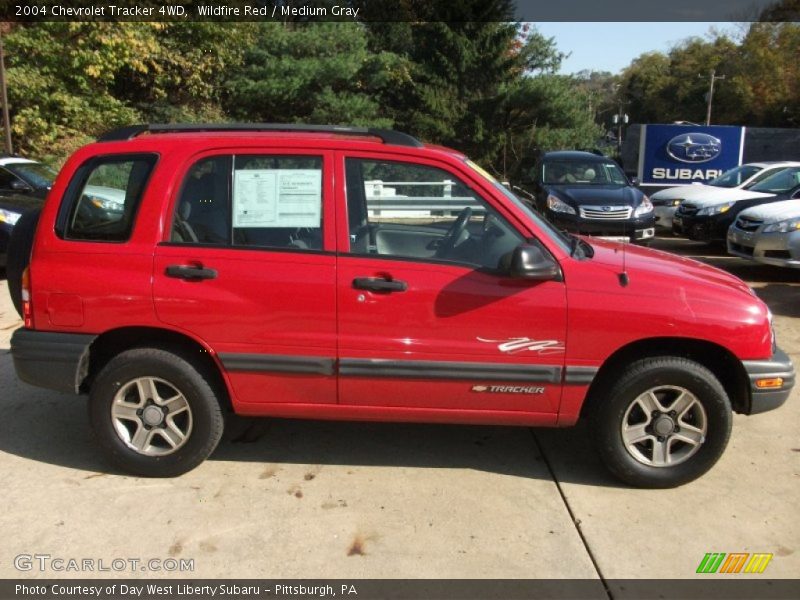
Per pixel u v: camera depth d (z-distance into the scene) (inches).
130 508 143.9
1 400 199.6
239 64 863.1
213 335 146.8
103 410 152.6
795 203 374.0
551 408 149.1
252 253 146.4
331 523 139.2
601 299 143.5
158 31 727.1
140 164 149.8
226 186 148.2
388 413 151.7
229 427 184.2
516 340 144.7
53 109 642.8
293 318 145.6
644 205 452.4
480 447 174.6
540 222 166.4
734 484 156.3
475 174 150.4
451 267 145.5
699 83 2459.4
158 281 146.0
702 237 465.4
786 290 350.9
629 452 151.1
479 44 1067.3
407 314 144.5
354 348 145.9
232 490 151.6
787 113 1886.1
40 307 149.3
